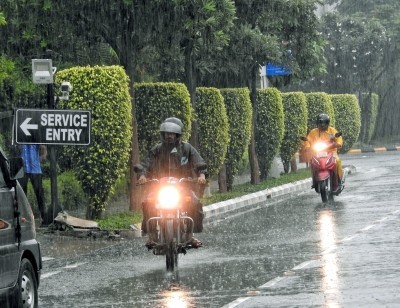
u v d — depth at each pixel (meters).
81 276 27.89
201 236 37.19
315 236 34.59
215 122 55.19
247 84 64.62
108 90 41.41
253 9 56.66
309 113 83.12
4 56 45.78
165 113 48.44
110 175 41.72
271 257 29.58
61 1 43.53
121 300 23.12
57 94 41.62
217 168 55.78
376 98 126.50
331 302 21.23
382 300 21.17
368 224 37.69
